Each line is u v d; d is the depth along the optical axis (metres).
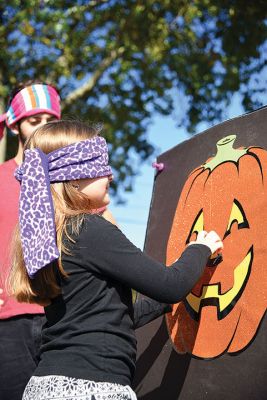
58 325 1.80
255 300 1.91
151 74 9.34
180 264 1.89
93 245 1.81
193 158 2.41
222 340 2.01
